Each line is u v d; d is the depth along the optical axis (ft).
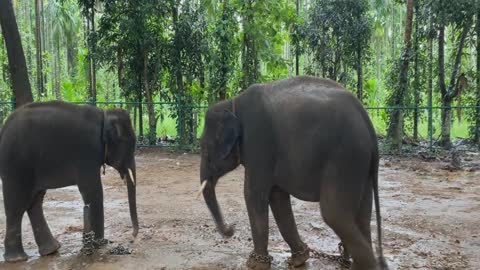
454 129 65.87
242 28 52.26
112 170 38.81
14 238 18.74
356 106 15.46
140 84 53.52
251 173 16.79
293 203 27.63
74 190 31.65
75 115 18.66
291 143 15.67
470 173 37.60
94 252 19.16
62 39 98.63
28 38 89.35
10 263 18.49
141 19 48.70
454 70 50.72
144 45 49.75
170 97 54.65
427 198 28.99
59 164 18.48
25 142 18.26
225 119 17.20
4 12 42.32
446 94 50.60
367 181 15.60
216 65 51.06
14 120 18.61
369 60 59.36
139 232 22.33
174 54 51.03
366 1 55.98
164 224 23.65
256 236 17.17
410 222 23.61
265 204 16.87
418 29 51.75
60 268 17.90
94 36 51.96
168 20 52.39
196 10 51.42
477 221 23.70
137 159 45.27
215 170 17.97
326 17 55.31
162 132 62.08
